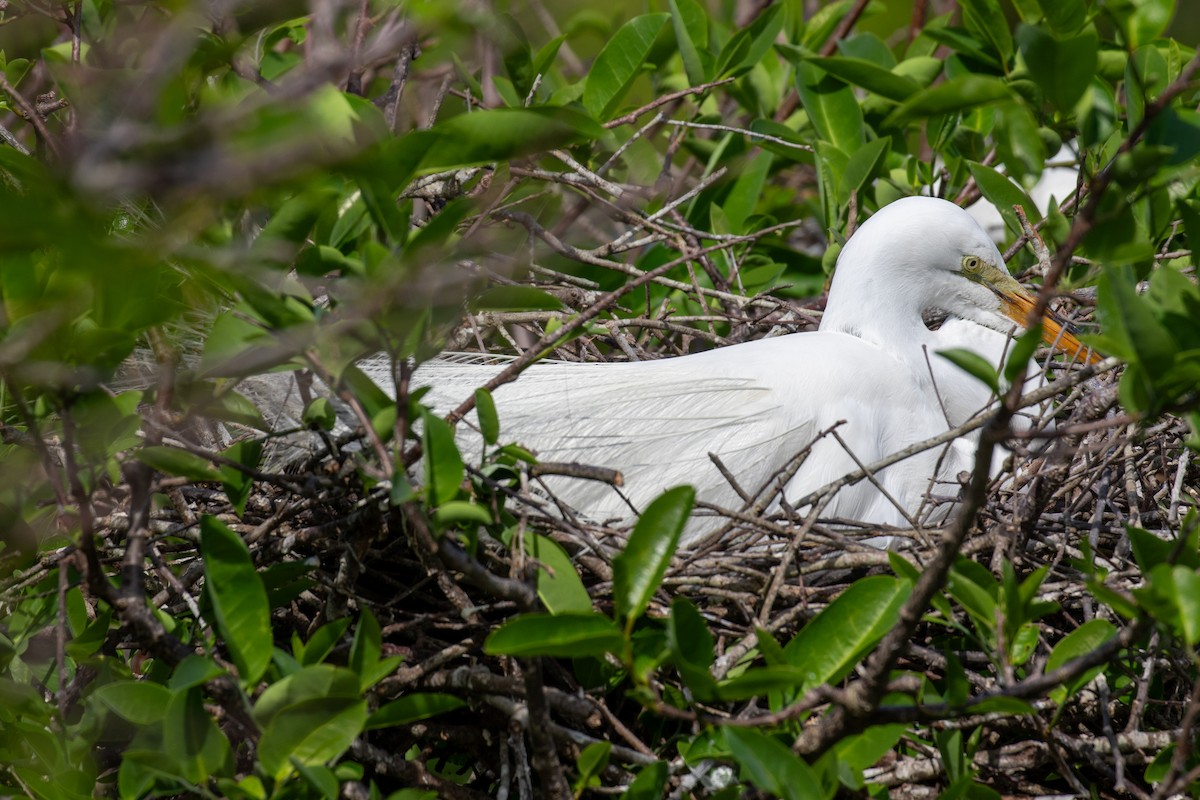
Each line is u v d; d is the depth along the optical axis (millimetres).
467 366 7961
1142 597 4328
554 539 6348
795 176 12375
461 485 5125
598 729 5949
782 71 11492
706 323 9570
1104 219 4059
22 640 6176
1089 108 4918
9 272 4578
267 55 8508
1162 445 7367
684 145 10570
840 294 8406
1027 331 3912
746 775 4766
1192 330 4691
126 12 7137
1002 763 5730
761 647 4801
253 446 6039
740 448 7445
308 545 6453
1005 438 3973
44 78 8648
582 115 4398
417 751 6398
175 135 3285
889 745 4953
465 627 6023
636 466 7363
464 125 4371
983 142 9664
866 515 7688
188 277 5152
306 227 4727
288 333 4555
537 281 9391
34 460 5926
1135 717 5574
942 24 10984
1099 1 8656
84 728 5398
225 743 4648
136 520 4875
